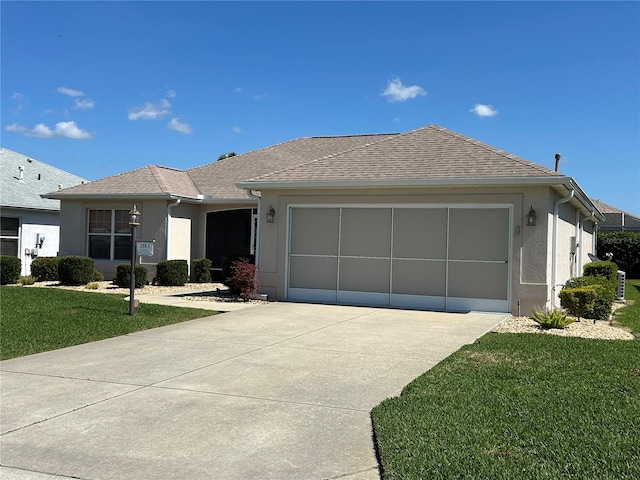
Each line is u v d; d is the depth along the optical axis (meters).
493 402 6.07
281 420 5.69
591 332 11.00
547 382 6.90
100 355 8.70
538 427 5.29
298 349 9.12
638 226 38.62
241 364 8.08
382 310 13.90
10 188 24.17
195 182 22.89
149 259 20.09
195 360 8.34
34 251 23.91
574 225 18.92
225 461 4.71
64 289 17.47
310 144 24.83
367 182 14.33
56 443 5.11
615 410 5.80
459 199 13.84
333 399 6.38
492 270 13.66
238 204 20.83
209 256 22.00
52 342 9.65
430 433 5.14
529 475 4.23
